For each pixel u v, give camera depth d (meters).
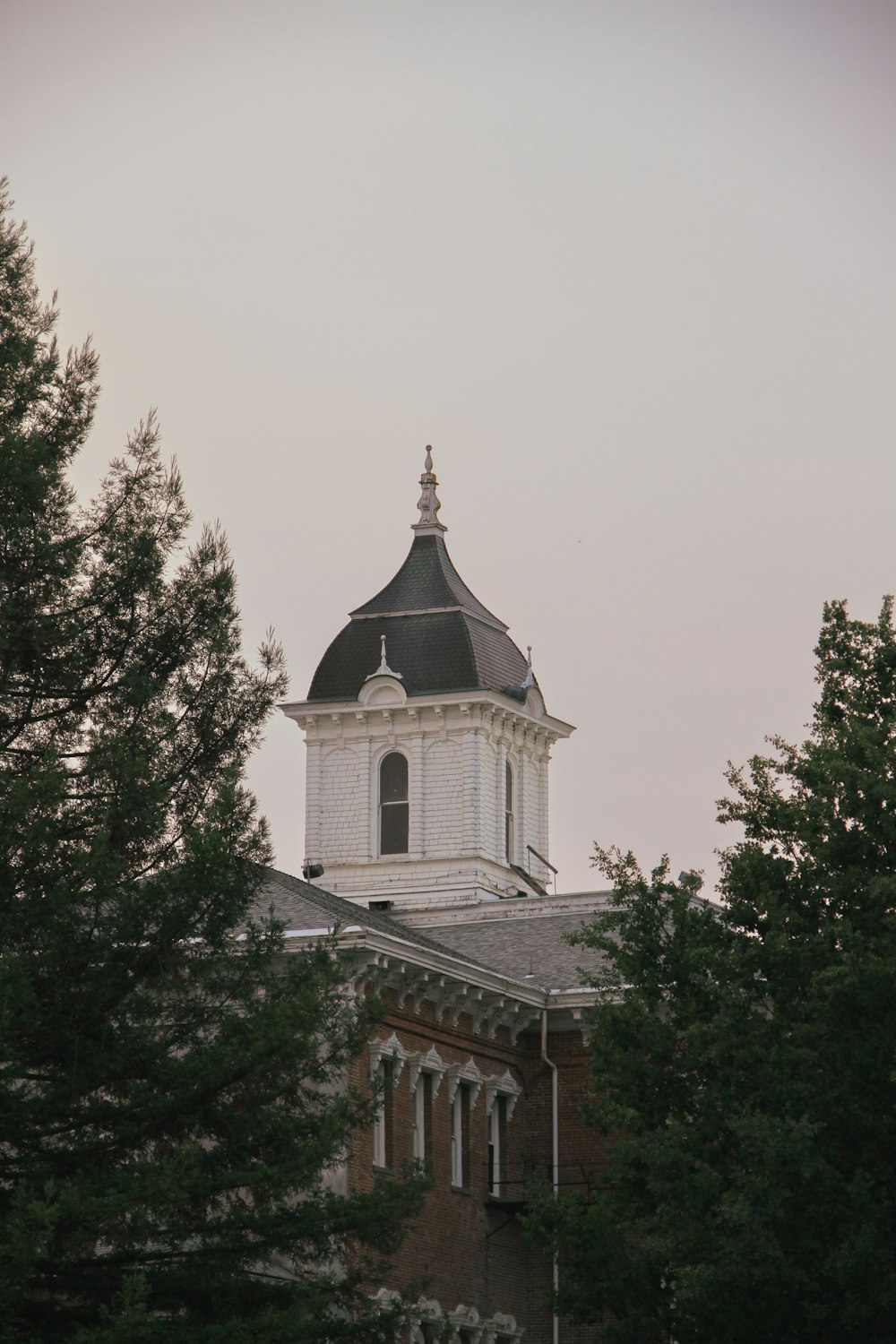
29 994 33.50
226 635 39.84
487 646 109.06
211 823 37.09
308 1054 36.16
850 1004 43.72
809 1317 42.41
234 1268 36.34
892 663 48.31
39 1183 34.84
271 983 37.88
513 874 107.38
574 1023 62.75
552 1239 47.12
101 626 38.88
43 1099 35.16
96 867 34.88
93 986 35.69
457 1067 59.28
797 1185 42.25
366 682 106.69
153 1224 35.62
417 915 81.88
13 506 38.09
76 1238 33.44
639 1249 47.59
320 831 106.94
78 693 38.62
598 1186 57.28
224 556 40.69
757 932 47.28
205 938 36.94
